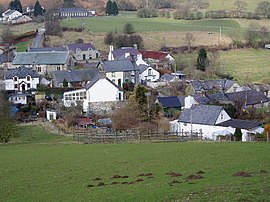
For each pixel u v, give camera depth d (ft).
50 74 529.45
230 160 184.85
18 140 316.60
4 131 310.65
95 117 383.45
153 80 520.83
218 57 630.74
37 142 301.22
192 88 460.96
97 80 420.36
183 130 327.88
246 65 613.52
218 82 479.41
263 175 152.05
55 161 213.25
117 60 510.58
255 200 125.08
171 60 602.44
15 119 375.86
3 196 157.28
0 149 271.90
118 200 136.87
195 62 598.75
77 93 425.28
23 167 204.33
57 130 346.74
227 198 127.13
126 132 302.04
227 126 309.42
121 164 194.90
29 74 492.95
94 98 420.77
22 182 175.52
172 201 129.80
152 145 247.09
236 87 469.98
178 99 408.87
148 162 195.00
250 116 361.71
